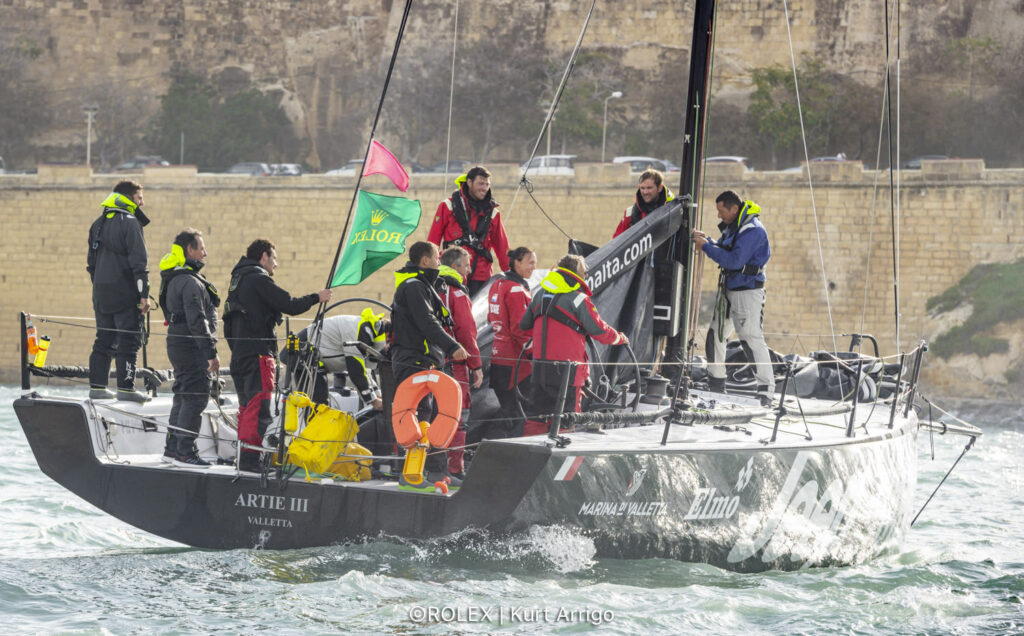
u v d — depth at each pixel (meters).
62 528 33.00
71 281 167.62
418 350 23.84
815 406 32.62
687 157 30.38
